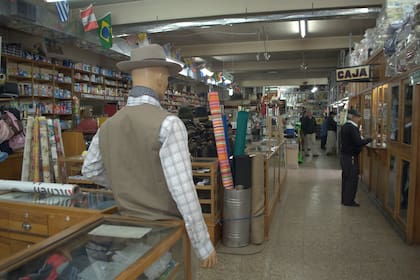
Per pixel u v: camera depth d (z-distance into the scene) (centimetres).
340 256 321
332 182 677
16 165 470
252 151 410
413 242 347
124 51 763
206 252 143
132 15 651
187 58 1066
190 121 408
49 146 402
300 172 799
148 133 139
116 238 134
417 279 276
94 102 817
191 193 136
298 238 370
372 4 552
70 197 218
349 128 484
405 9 445
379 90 504
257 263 309
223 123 354
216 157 376
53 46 655
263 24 808
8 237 206
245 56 1248
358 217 444
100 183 176
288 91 2117
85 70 738
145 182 146
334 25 819
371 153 536
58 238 136
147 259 117
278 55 1250
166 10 634
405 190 372
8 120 452
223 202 352
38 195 224
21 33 625
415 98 330
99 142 156
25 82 603
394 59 401
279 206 500
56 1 502
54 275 114
